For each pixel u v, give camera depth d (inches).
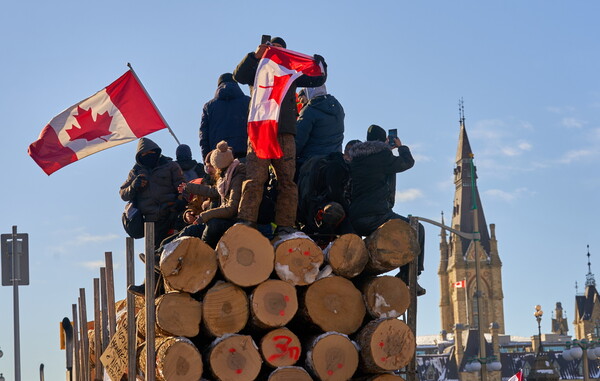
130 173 607.8
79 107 645.9
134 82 650.2
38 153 642.8
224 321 442.0
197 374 435.5
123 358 500.7
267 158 465.7
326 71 490.0
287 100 479.5
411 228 474.9
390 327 461.1
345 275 465.1
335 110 542.9
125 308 591.2
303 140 534.6
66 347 835.4
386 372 467.5
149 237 456.1
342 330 460.8
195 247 442.6
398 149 525.7
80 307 647.1
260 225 493.7
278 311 446.6
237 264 443.8
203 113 531.8
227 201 474.0
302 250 454.3
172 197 604.7
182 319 440.5
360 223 496.4
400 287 473.1
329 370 452.8
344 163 505.7
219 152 474.0
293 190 478.0
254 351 441.4
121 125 650.2
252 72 493.0
